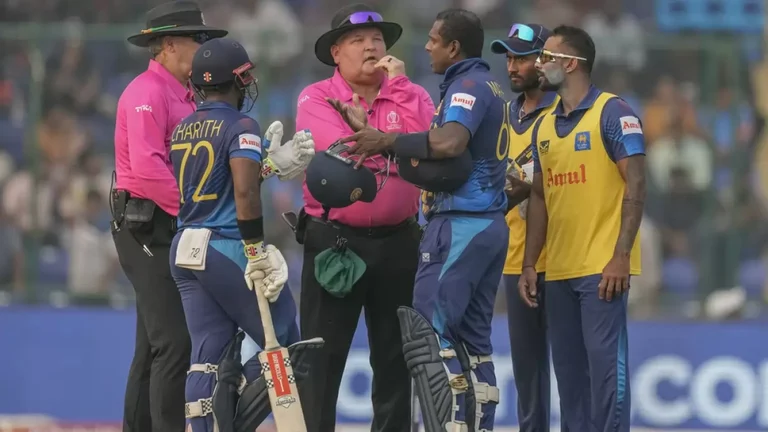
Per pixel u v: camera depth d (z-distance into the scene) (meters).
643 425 38.22
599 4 51.34
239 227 22.61
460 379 23.31
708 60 42.91
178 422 25.50
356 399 37.78
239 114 23.23
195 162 23.09
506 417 37.62
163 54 26.33
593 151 24.81
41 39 42.47
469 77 23.53
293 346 23.16
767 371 38.19
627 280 24.41
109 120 42.56
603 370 24.61
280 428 22.70
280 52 41.78
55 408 38.44
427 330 23.38
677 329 38.62
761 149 42.06
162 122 25.94
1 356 38.72
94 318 39.03
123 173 26.25
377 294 26.25
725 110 42.50
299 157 23.45
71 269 40.94
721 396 38.25
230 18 52.19
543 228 25.70
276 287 22.72
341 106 23.69
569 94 25.17
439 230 23.55
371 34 25.98
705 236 41.59
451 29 23.94
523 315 26.84
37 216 41.19
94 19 50.78
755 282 41.19
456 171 23.08
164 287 25.75
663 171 42.09
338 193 23.66
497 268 24.12
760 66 42.72
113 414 38.44
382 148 23.30
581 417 25.62
